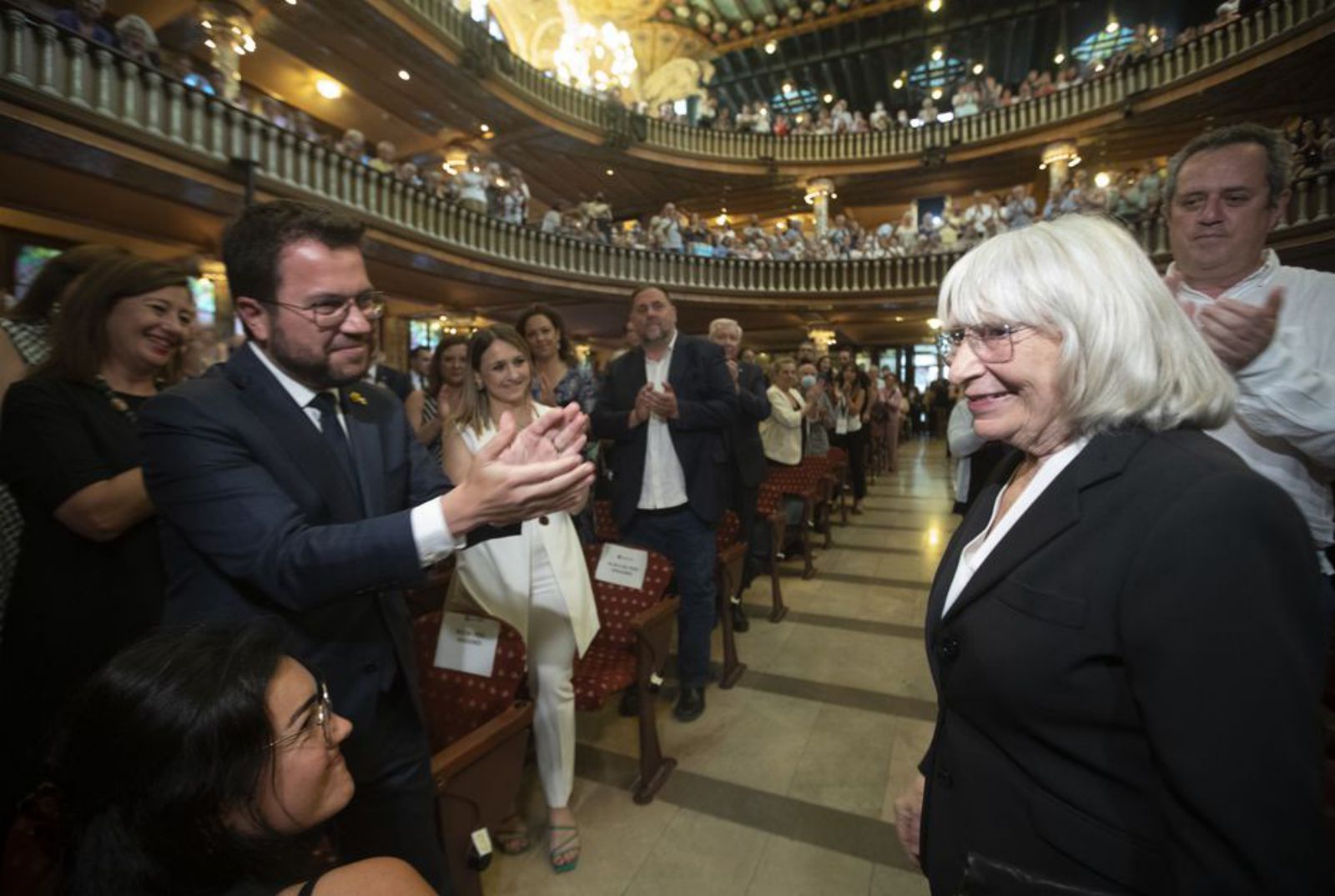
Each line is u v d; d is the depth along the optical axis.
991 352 0.72
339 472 1.09
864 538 5.92
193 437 0.95
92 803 0.65
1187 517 0.56
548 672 1.85
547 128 12.67
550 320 3.21
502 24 13.09
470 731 1.63
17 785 1.19
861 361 12.60
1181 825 0.53
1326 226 6.69
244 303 1.02
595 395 3.33
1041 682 0.63
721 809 2.13
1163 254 9.09
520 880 1.83
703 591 2.71
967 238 12.23
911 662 3.25
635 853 1.93
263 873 0.68
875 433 10.16
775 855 1.92
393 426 1.28
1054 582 0.64
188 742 0.64
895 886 1.79
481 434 1.97
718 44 16.09
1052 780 0.64
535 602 1.84
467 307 12.59
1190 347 0.66
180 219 6.67
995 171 15.14
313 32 9.25
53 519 1.23
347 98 11.20
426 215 8.80
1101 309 0.66
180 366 1.85
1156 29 12.16
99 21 5.80
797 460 5.00
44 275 1.48
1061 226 0.72
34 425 1.21
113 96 5.27
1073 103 13.01
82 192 5.90
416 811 1.21
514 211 10.61
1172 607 0.54
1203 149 1.26
